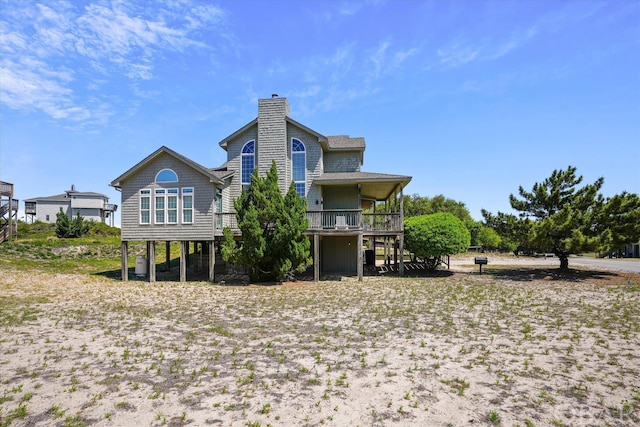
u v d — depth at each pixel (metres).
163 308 11.41
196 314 10.52
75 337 8.20
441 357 6.75
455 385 5.52
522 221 19.09
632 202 17.06
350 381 5.69
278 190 16.11
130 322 9.62
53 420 4.56
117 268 24.39
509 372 6.02
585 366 6.30
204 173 17.55
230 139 20.61
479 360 6.59
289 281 17.73
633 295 13.46
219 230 18.12
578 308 11.11
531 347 7.32
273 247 16.11
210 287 16.05
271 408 4.83
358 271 17.81
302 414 4.68
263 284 16.81
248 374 5.99
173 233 18.09
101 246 31.30
